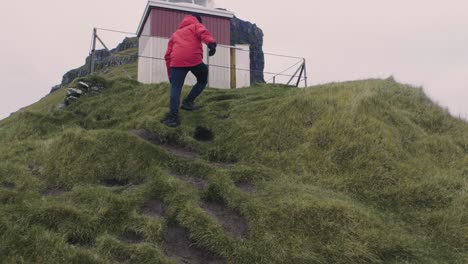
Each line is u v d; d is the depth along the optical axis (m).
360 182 7.72
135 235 6.25
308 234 6.23
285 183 7.72
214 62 19.23
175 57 9.66
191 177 7.91
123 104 13.23
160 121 10.14
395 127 9.42
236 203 6.94
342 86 11.29
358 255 5.90
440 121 10.86
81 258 5.46
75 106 13.80
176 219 6.58
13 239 5.66
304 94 10.47
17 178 7.48
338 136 8.72
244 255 5.89
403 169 7.93
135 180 7.76
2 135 12.01
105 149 8.27
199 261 5.89
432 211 7.07
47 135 11.49
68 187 7.53
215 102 11.51
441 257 6.07
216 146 9.19
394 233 6.34
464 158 8.97
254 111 10.38
